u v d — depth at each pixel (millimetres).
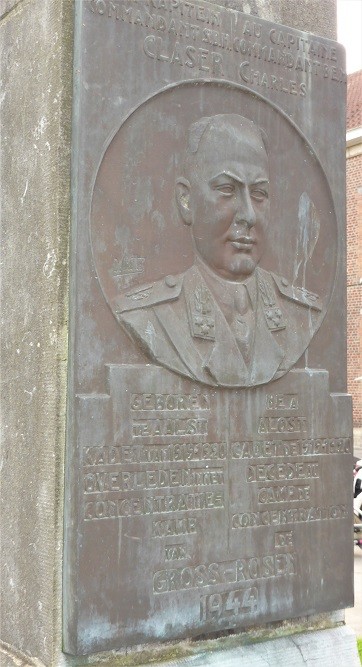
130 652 2826
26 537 2859
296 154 3328
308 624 3348
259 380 3121
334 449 3393
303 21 3541
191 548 2916
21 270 2953
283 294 3246
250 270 3111
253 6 3354
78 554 2645
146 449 2820
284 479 3215
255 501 3117
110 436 2734
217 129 3037
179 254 2965
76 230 2715
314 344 3361
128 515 2764
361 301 18641
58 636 2689
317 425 3338
